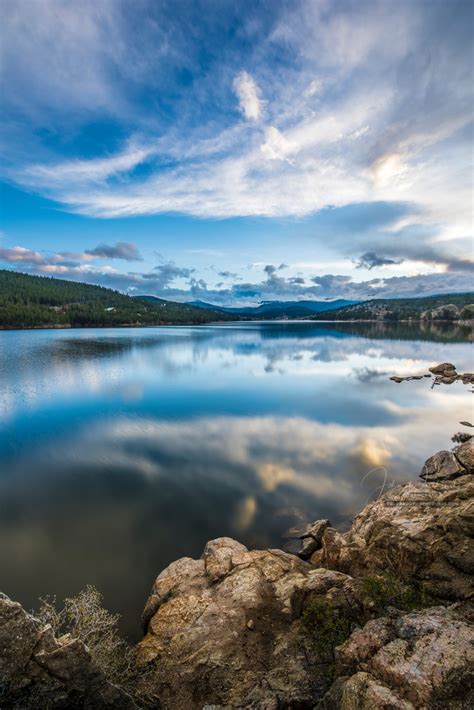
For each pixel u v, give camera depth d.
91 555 16.97
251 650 10.45
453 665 6.30
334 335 170.12
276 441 32.53
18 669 7.43
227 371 72.25
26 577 15.47
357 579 11.34
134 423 38.06
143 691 9.53
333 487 23.59
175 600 12.96
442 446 31.25
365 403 46.75
